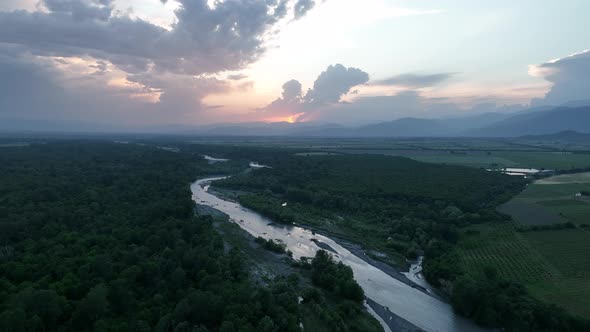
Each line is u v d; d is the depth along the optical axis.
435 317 88.19
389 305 93.94
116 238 113.50
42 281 79.00
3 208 130.62
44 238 106.56
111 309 75.44
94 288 74.31
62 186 176.88
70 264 88.06
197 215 159.88
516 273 101.44
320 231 154.88
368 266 119.06
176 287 87.44
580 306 83.31
